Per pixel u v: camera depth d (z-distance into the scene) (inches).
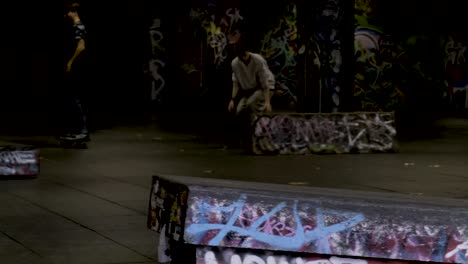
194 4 1021.2
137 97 1025.5
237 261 164.4
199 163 468.4
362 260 170.1
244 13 1030.4
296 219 166.1
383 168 456.4
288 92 1016.9
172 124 754.2
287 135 525.3
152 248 249.1
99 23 1027.3
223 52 1027.3
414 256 171.6
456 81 953.5
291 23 1005.8
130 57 1026.1
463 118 865.5
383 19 925.2
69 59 534.9
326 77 620.1
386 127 544.1
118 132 665.0
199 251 162.7
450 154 534.6
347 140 535.5
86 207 317.7
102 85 1032.8
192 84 1028.5
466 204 186.1
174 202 166.6
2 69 975.0
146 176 408.5
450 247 173.2
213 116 861.2
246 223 163.2
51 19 953.5
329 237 167.5
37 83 981.8
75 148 541.3
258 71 542.9
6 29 969.5
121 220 292.4
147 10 1005.2
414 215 172.6
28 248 246.5
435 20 945.5
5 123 735.1
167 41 1009.5
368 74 922.7
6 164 390.0
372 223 169.9
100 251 244.1
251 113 520.4
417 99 946.1
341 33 621.3
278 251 165.9
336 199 170.4
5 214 300.8
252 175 418.6
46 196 342.6
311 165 466.9
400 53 933.8
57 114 812.6
